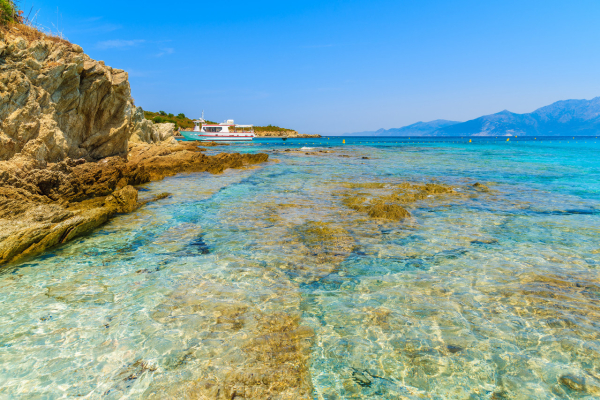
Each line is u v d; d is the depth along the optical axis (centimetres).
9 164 1080
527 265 719
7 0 1329
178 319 513
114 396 362
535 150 5406
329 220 1088
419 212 1195
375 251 810
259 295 592
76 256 769
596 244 848
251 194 1537
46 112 1324
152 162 2394
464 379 393
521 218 1107
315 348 450
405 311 541
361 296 591
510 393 371
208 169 2400
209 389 373
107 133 1886
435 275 674
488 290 607
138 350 439
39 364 411
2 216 836
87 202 1169
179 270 696
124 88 1920
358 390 378
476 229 985
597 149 5641
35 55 1312
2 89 1125
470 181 1961
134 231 962
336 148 6153
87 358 423
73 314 524
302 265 727
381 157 3909
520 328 490
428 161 3356
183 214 1162
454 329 490
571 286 618
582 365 412
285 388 380
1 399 355
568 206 1281
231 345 451
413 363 421
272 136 16238
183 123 11438
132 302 562
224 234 941
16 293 588
